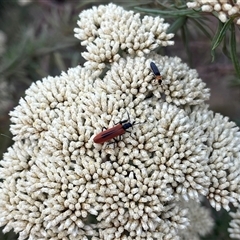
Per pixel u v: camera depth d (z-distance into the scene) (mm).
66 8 151
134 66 91
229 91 163
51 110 91
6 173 91
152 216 83
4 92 146
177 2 101
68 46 147
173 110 89
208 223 108
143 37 93
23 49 145
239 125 123
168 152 85
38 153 90
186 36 108
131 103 88
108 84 91
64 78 95
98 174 84
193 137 88
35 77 149
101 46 94
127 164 84
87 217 86
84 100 89
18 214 86
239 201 93
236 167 89
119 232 84
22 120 92
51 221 83
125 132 85
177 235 89
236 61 92
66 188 84
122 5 120
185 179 86
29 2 161
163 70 91
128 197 83
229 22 84
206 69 135
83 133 86
